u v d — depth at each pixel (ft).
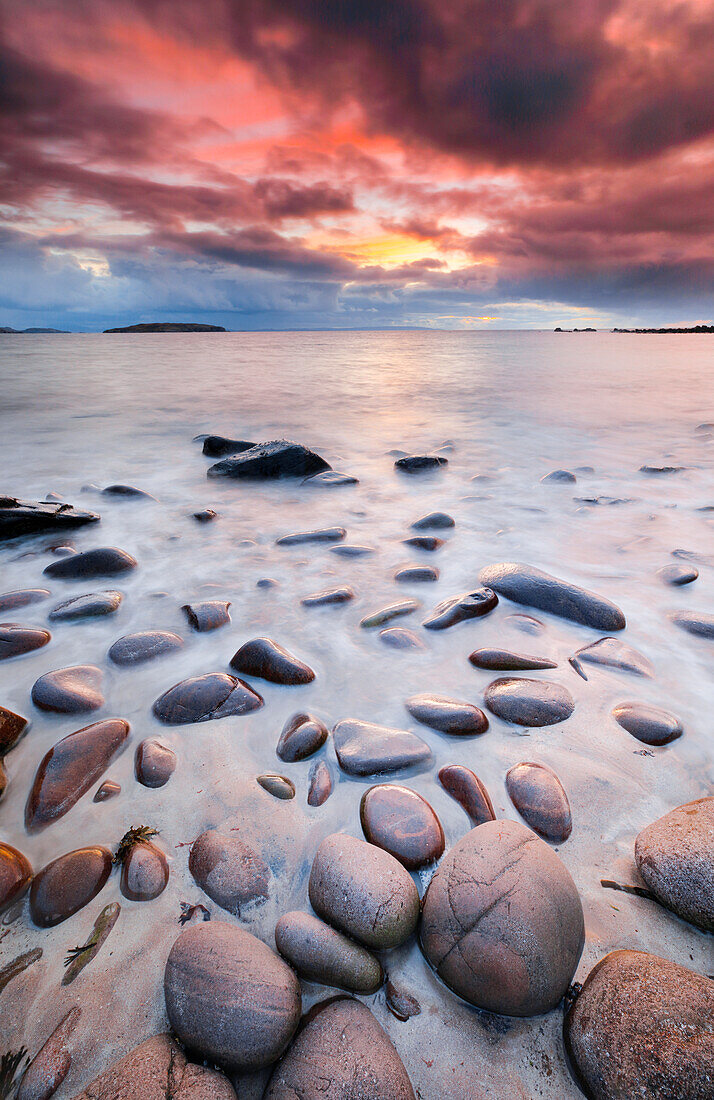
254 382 55.88
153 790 6.43
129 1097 3.52
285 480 20.93
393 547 14.17
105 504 17.84
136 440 28.40
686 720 7.57
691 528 15.25
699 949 4.69
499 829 5.15
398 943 4.61
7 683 8.51
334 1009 4.18
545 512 16.92
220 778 6.61
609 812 6.09
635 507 17.20
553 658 9.07
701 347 144.25
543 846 4.98
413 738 7.08
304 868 5.49
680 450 25.52
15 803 6.29
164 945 4.75
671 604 10.93
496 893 4.52
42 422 32.83
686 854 4.97
